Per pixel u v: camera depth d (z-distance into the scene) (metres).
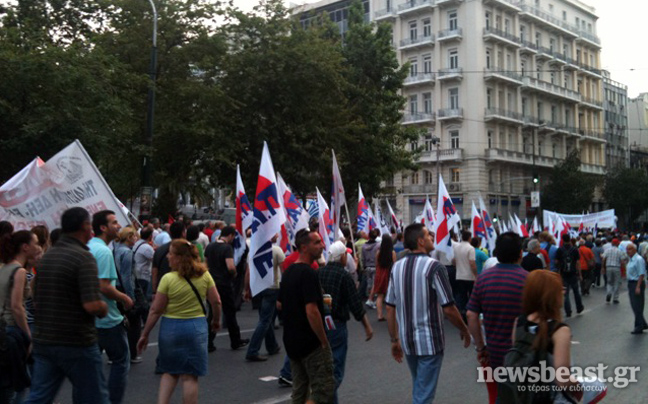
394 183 56.91
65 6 21.05
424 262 5.05
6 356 4.94
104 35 21.38
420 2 55.56
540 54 59.31
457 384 7.22
